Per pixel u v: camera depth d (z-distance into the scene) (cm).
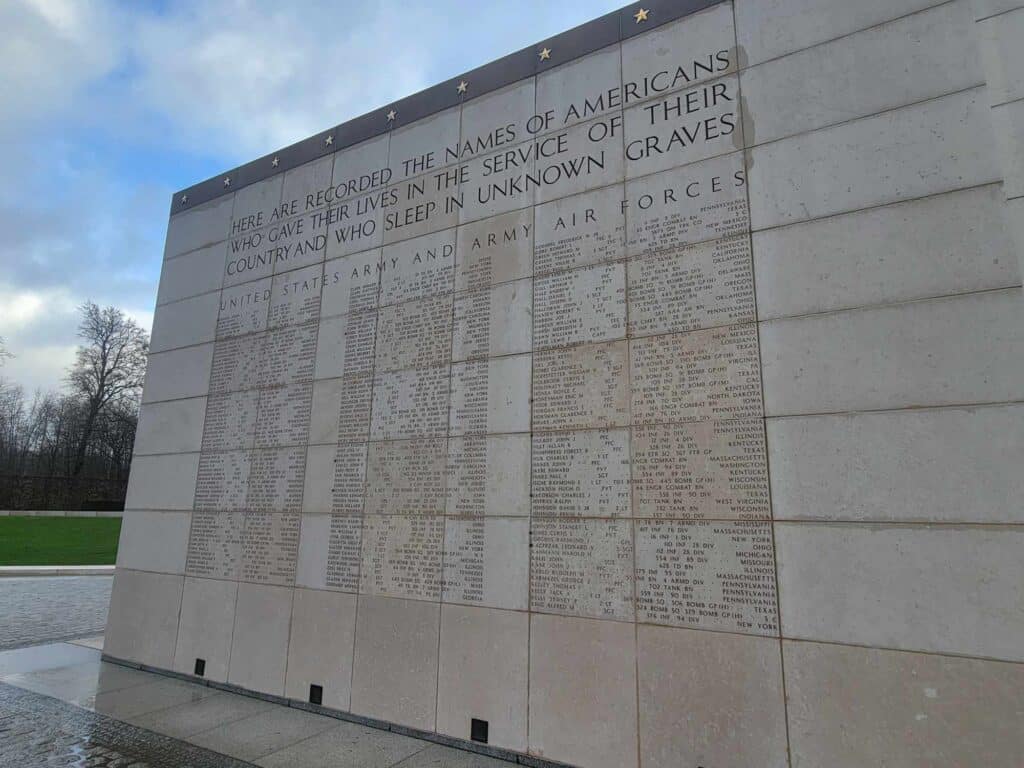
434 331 643
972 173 433
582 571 508
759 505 454
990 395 401
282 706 629
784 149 502
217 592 720
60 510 3809
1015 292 405
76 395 4294
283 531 689
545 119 632
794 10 523
